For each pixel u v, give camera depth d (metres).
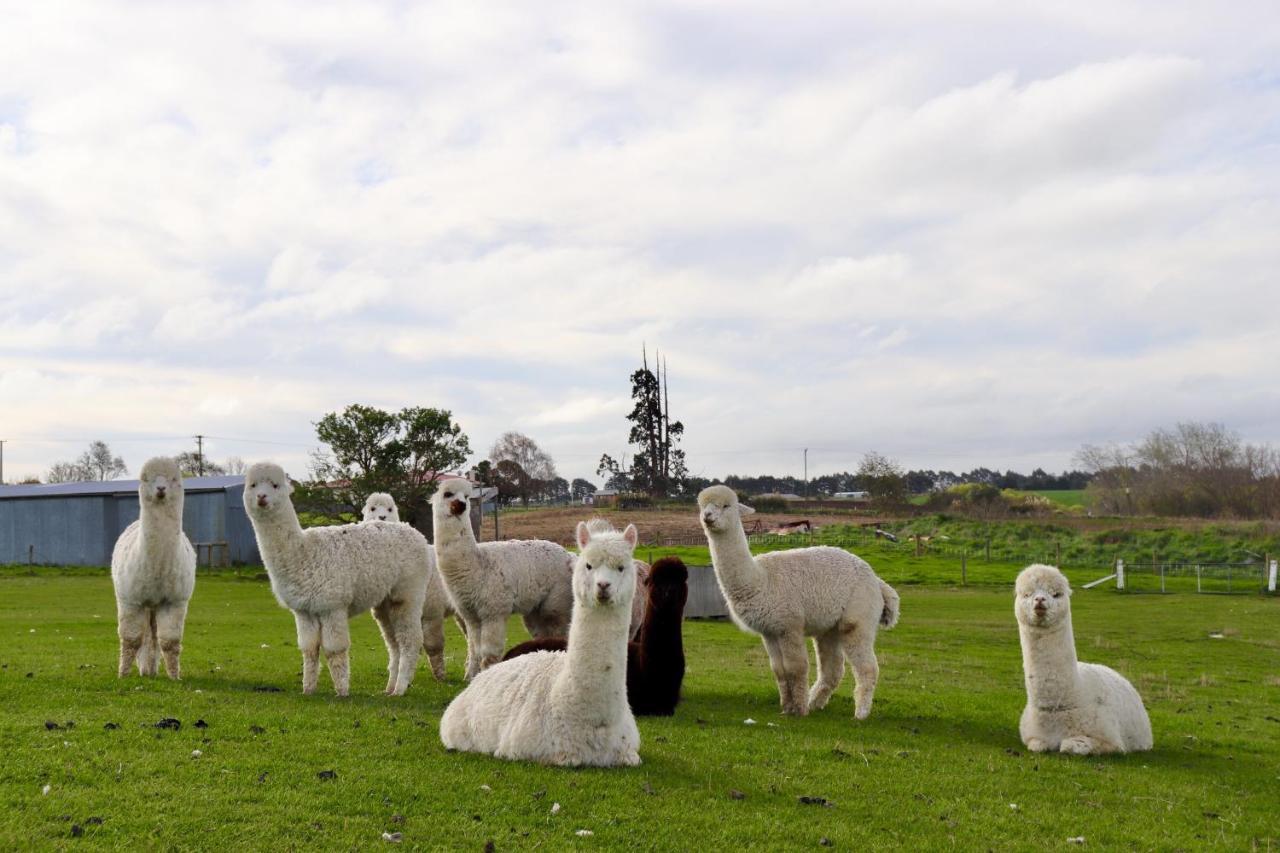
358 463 45.22
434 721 9.39
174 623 12.08
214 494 46.34
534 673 8.18
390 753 7.93
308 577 10.70
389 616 11.98
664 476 91.94
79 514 47.78
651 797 7.13
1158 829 7.43
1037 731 10.21
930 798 7.88
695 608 27.39
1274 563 40.88
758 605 11.54
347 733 8.54
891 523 66.00
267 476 10.52
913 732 10.85
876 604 11.95
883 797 7.79
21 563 47.88
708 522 11.48
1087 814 7.72
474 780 7.24
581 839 6.26
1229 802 8.42
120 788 6.74
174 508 11.82
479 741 8.09
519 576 12.56
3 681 10.98
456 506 12.15
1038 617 9.95
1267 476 72.31
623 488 101.38
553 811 6.68
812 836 6.68
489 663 12.38
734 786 7.71
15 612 23.41
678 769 8.02
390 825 6.32
